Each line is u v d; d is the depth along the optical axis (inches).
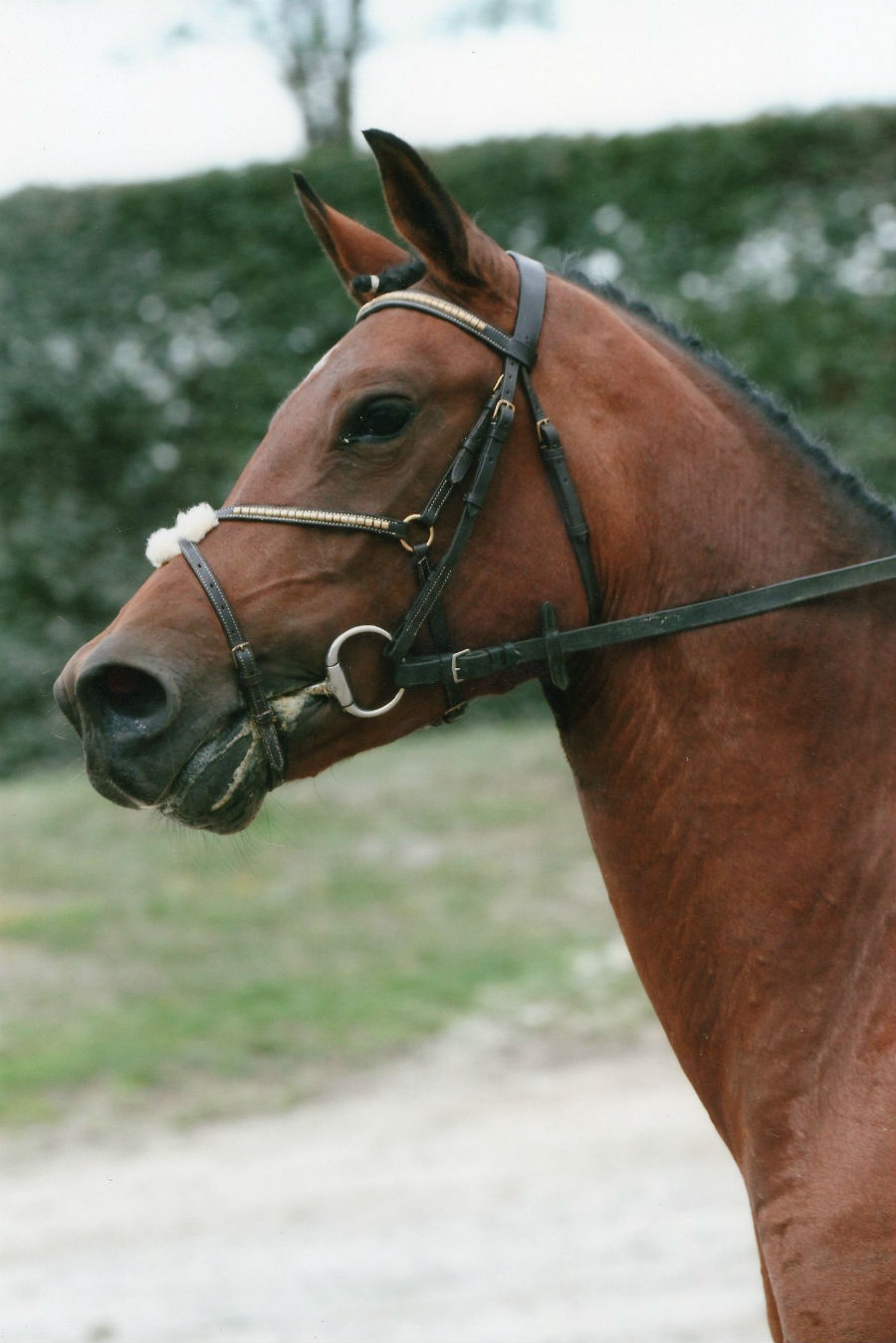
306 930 381.4
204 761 92.8
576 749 103.6
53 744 556.4
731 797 97.8
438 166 561.9
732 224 552.1
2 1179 264.7
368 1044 322.3
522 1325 197.6
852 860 96.3
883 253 551.8
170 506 570.3
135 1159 272.7
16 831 450.6
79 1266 226.4
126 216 565.3
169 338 566.3
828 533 101.7
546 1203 245.9
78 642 564.7
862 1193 88.3
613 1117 285.1
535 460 97.5
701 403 103.0
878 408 551.8
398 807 464.4
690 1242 227.0
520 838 439.8
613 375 99.9
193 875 415.2
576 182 557.3
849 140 549.3
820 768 97.5
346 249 110.5
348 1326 199.5
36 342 561.0
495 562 96.8
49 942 370.9
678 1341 189.9
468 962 362.3
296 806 465.4
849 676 98.3
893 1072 90.3
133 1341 197.9
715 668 98.0
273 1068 312.7
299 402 99.4
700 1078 101.0
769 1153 94.2
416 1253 226.2
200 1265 225.0
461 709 100.0
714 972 98.6
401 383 95.7
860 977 94.2
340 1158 270.1
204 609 94.3
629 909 102.6
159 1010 336.2
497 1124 284.0
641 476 99.1
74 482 565.6
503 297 99.4
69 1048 316.2
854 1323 87.0
